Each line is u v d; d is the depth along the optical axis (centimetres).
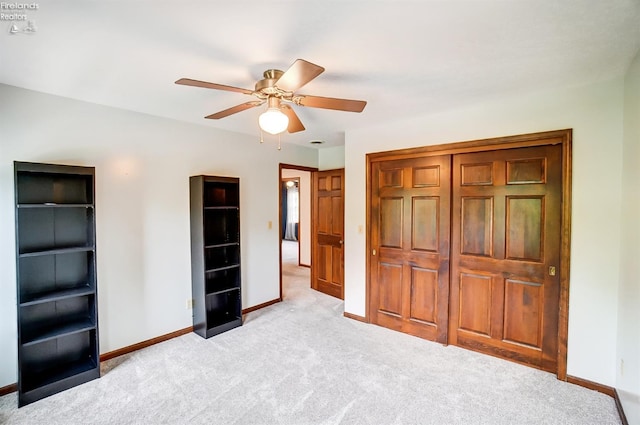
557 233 255
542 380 250
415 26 156
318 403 222
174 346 312
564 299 248
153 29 158
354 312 386
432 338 323
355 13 145
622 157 224
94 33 162
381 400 225
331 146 494
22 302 225
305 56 189
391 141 347
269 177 441
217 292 345
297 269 683
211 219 370
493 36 167
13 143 237
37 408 218
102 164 283
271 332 345
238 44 174
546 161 259
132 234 303
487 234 291
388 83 234
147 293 313
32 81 227
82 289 261
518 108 267
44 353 254
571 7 141
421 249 330
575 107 243
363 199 373
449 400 225
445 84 237
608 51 185
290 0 134
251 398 228
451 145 304
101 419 207
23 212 242
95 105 277
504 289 282
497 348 287
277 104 203
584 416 209
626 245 212
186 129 344
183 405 220
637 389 183
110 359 286
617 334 227
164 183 326
